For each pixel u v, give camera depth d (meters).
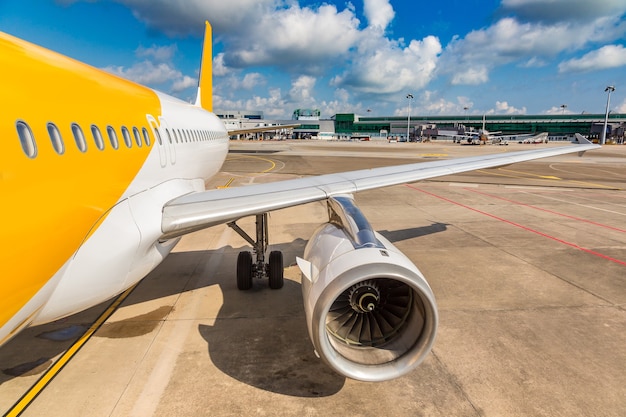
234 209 5.43
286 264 8.94
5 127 3.01
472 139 98.94
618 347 5.50
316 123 141.38
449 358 5.20
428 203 16.66
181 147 7.48
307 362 5.12
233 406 4.27
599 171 30.56
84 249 3.98
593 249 10.07
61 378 4.73
